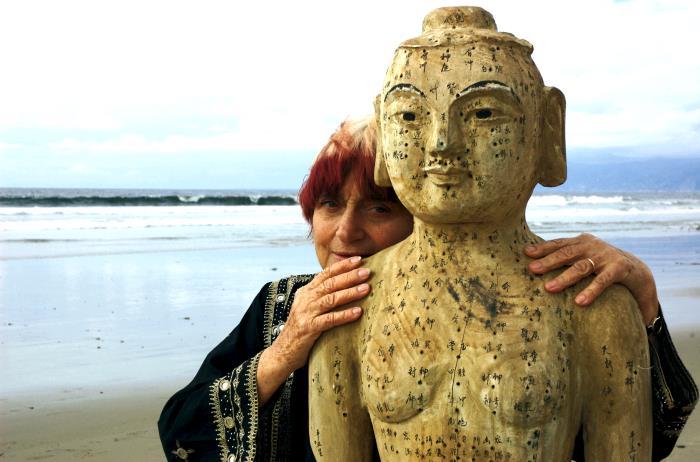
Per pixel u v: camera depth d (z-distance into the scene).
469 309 1.60
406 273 1.70
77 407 4.85
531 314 1.58
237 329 2.34
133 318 7.49
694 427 4.23
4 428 4.46
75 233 17.84
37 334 6.80
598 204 36.22
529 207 32.62
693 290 9.17
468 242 1.65
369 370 1.65
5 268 11.29
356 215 2.28
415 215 1.67
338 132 2.29
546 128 1.66
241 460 1.96
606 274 1.62
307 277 2.36
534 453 1.55
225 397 2.00
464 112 1.55
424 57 1.58
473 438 1.56
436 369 1.58
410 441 1.61
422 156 1.59
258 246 14.83
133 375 5.55
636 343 1.62
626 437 1.60
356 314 1.72
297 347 1.83
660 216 26.14
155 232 18.34
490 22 1.68
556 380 1.55
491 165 1.55
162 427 2.12
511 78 1.55
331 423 1.74
